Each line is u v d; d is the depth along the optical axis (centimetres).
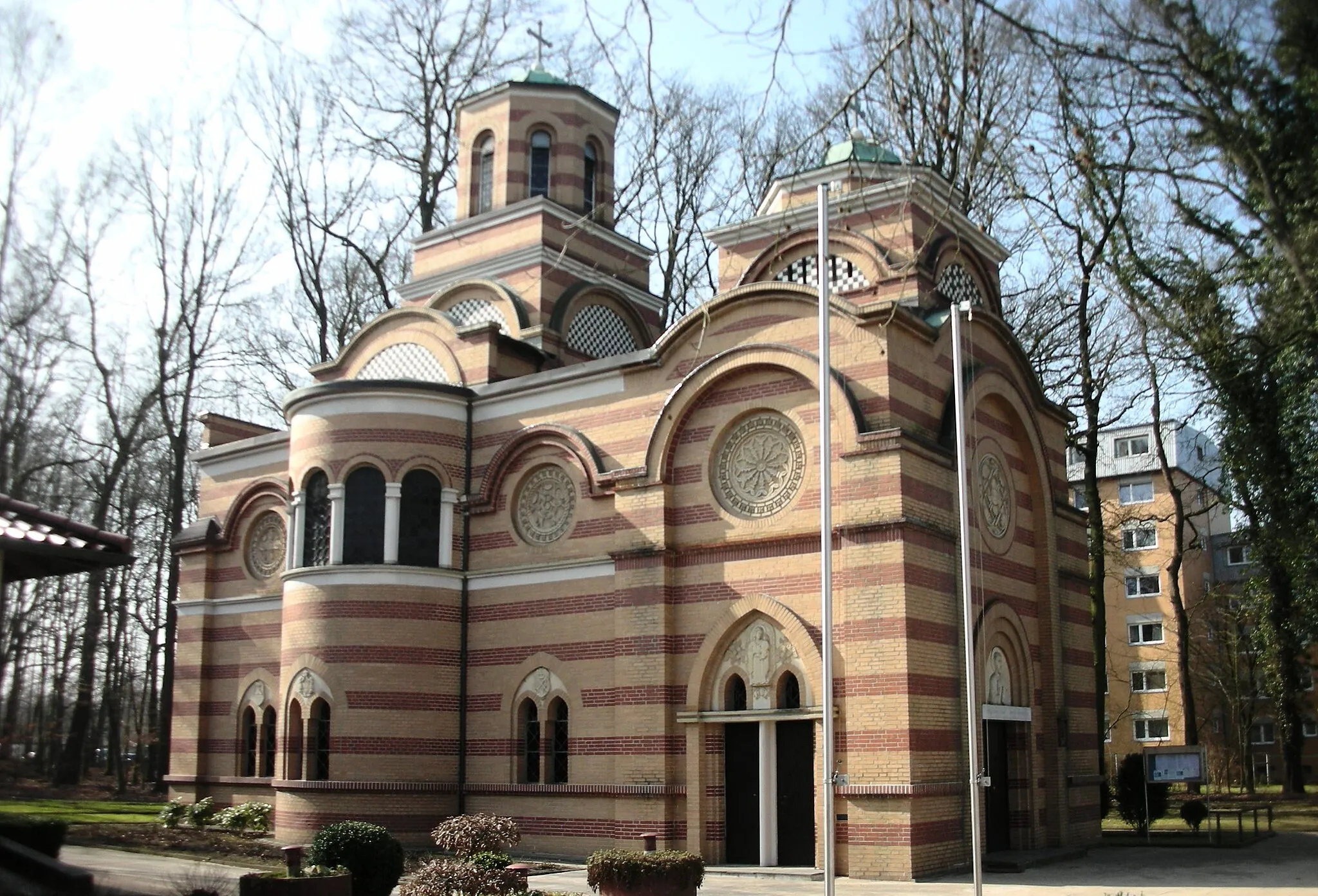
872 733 2297
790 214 2989
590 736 2678
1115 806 3897
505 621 2864
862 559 2367
